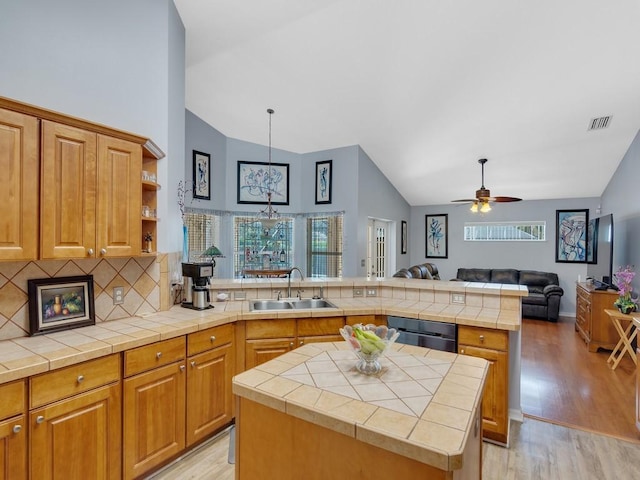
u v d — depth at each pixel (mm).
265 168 5703
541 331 5484
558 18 2779
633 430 2588
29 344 1773
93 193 1976
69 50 2242
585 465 2174
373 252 6461
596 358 4215
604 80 3439
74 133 1893
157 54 2621
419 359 1573
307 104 4410
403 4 2766
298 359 1561
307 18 2934
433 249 8062
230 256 5469
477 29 2980
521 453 2297
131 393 1866
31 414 1497
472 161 5602
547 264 6961
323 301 3096
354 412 1080
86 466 1679
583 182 6020
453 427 1000
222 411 2400
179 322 2248
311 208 5859
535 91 3717
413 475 955
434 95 3979
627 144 4695
